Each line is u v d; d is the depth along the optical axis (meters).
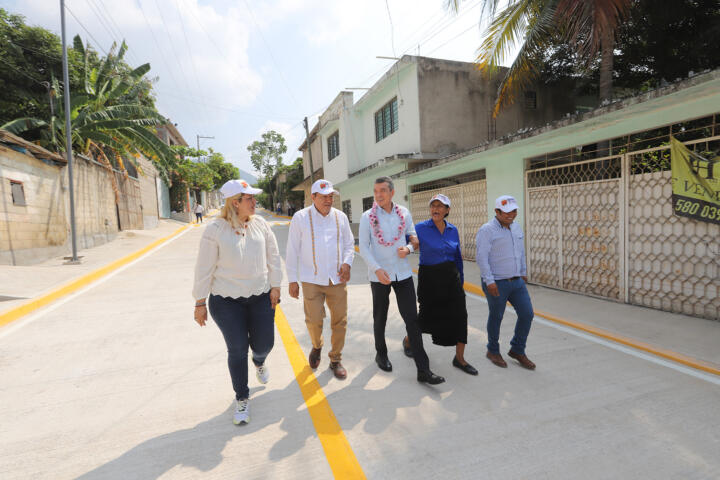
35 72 13.23
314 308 3.29
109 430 2.61
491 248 3.43
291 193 38.44
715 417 2.68
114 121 13.42
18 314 5.31
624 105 4.59
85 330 4.72
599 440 2.44
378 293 3.35
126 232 15.83
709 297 4.54
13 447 2.43
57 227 10.34
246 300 2.75
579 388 3.12
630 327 4.48
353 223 17.59
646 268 5.19
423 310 3.37
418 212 11.73
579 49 6.67
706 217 4.47
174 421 2.72
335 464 2.24
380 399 2.98
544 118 12.20
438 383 3.18
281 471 2.19
